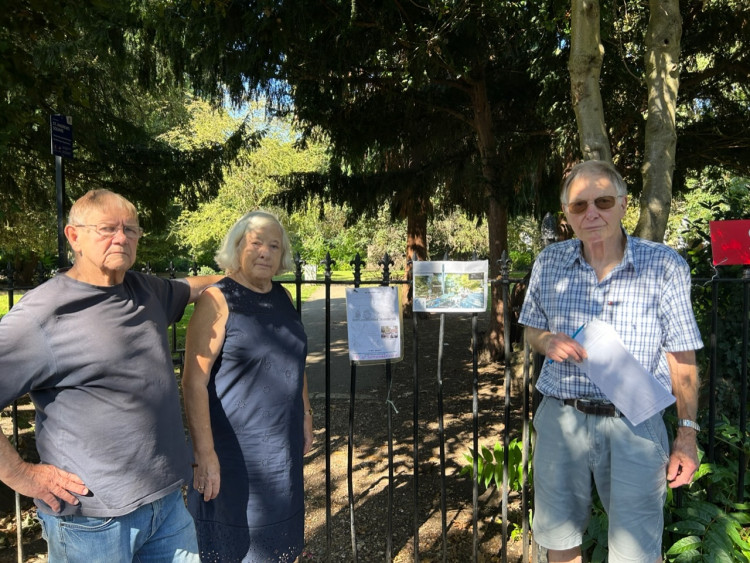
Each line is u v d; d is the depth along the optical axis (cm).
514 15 491
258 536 212
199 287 214
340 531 329
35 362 156
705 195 958
